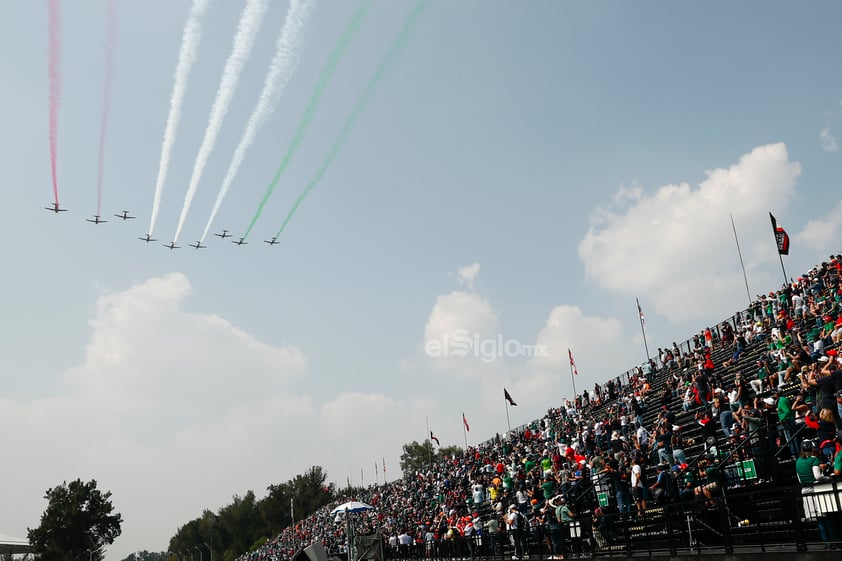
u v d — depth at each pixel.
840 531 12.23
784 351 22.28
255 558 106.75
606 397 42.53
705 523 15.58
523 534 23.22
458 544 28.89
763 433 16.86
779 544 14.23
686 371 34.31
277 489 170.12
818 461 13.27
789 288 30.08
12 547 129.38
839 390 13.66
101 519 129.00
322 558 29.27
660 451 20.98
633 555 17.14
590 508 22.98
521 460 36.44
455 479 47.81
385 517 55.34
